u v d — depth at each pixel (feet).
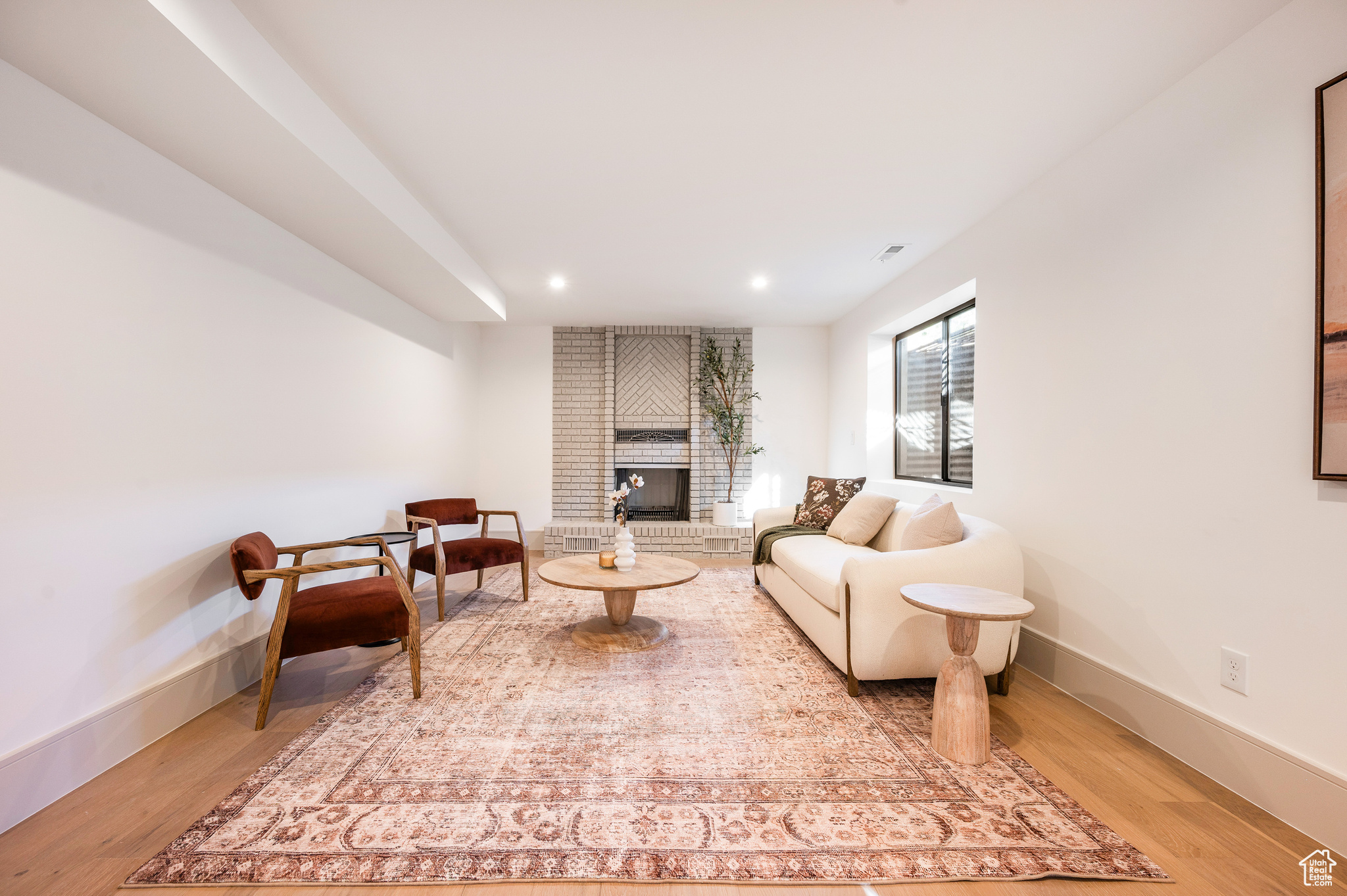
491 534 20.62
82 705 6.06
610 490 20.42
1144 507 7.21
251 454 8.85
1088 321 8.18
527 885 4.58
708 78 6.64
